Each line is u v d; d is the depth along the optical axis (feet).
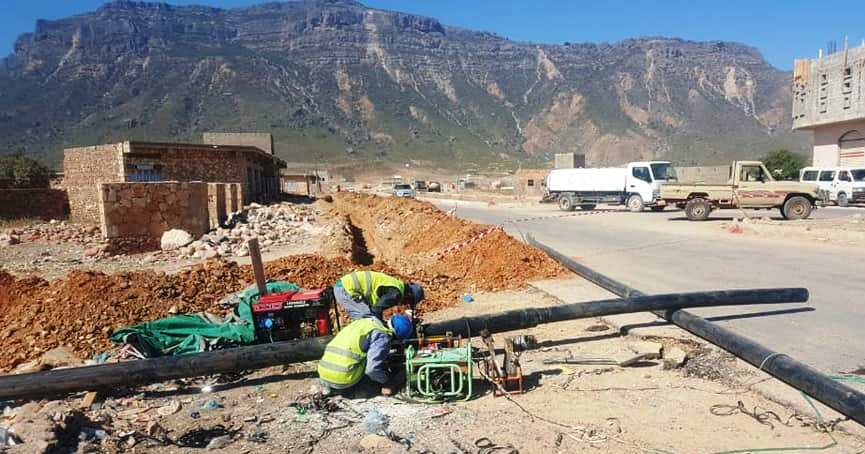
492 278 36.55
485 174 641.40
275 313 21.71
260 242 59.41
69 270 46.85
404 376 19.56
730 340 20.53
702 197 76.38
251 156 112.47
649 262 43.11
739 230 60.44
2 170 149.59
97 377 18.17
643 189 98.58
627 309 24.30
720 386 18.60
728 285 33.71
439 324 21.89
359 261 49.75
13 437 15.03
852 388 16.70
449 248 47.47
